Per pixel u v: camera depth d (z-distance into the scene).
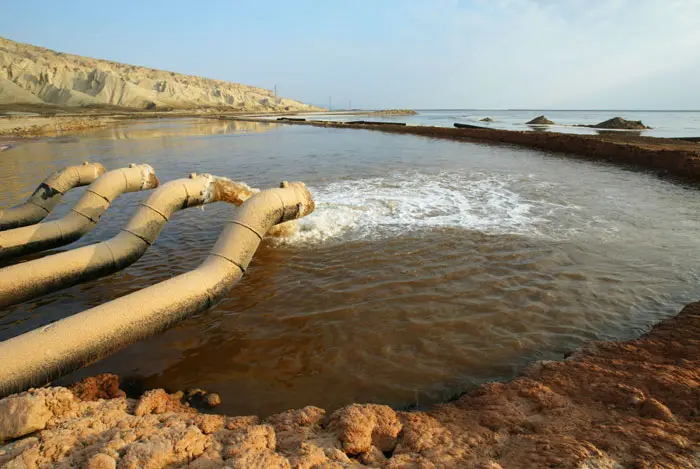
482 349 4.29
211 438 2.68
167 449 2.44
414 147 23.86
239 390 3.78
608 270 6.12
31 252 6.90
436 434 2.76
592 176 13.89
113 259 5.88
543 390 3.25
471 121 70.25
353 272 6.19
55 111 70.44
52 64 95.88
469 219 8.78
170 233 8.20
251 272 6.26
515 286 5.64
